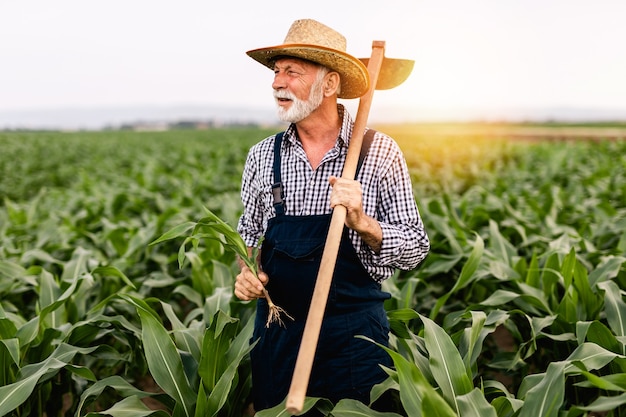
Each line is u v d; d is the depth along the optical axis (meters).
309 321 2.11
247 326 3.04
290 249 2.57
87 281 4.02
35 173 17.62
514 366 3.47
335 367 2.62
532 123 97.75
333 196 2.32
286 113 2.51
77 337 3.39
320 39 2.52
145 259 5.48
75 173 16.75
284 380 2.69
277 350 2.68
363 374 2.64
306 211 2.59
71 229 6.53
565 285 3.79
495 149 16.86
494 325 3.24
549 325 3.65
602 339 3.00
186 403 2.76
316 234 2.55
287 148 2.65
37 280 4.72
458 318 3.53
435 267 4.55
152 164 14.29
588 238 5.66
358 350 2.62
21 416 3.26
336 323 2.59
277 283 2.63
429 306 4.41
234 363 2.73
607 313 3.32
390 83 3.01
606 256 4.69
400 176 2.62
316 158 2.62
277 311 2.55
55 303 3.46
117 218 7.23
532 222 6.54
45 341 3.35
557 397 2.34
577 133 45.03
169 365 2.81
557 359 3.70
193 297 4.31
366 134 2.61
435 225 5.21
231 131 58.44
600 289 3.74
